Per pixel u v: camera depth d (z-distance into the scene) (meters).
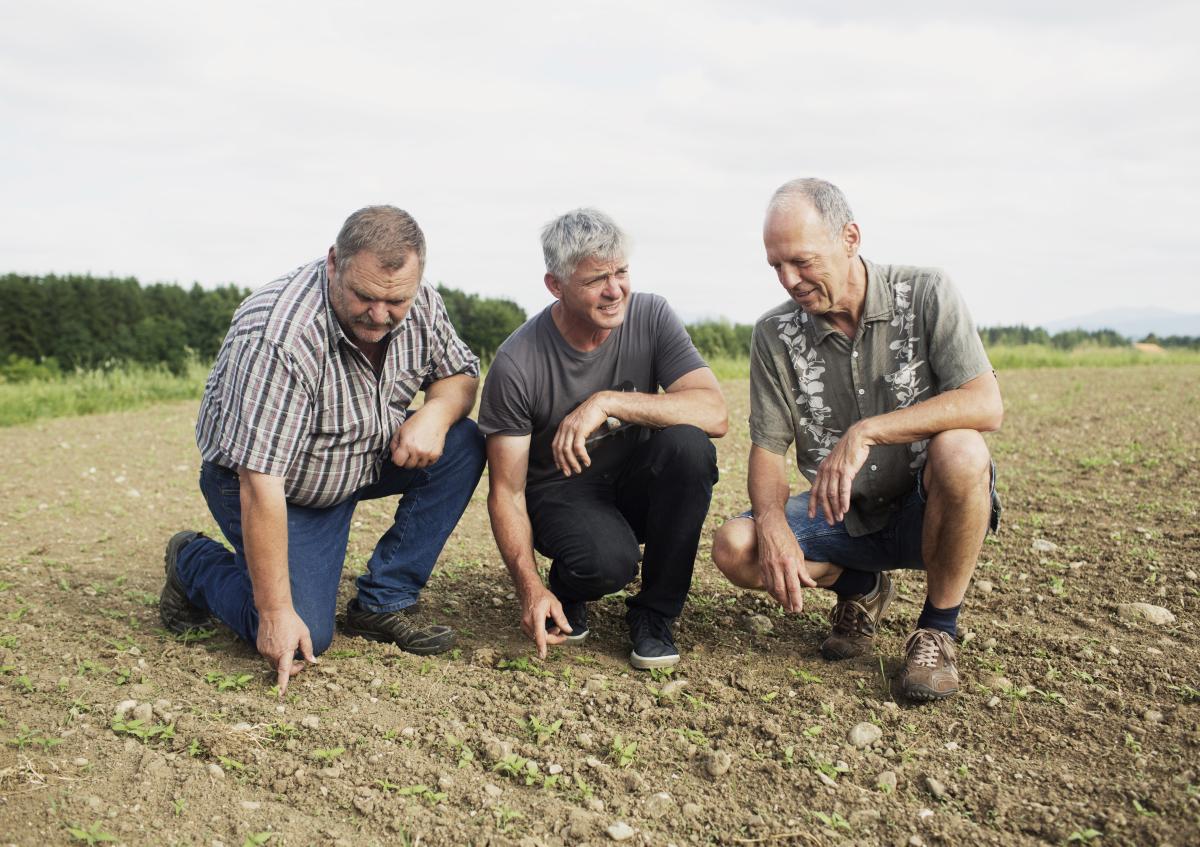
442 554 4.94
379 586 3.58
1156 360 19.39
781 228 2.95
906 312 3.13
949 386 3.08
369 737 2.83
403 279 2.89
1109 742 2.77
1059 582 4.17
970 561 3.02
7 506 6.25
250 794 2.51
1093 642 3.49
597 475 3.56
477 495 6.51
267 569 3.08
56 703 2.99
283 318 3.04
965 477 2.89
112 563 4.81
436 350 3.45
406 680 3.26
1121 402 10.73
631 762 2.72
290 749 2.75
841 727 2.91
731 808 2.51
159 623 3.82
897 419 2.99
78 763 2.60
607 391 3.32
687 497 3.27
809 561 3.36
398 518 3.60
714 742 2.83
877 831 2.40
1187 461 6.72
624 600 4.15
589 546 3.37
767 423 3.37
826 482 2.99
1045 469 6.85
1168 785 2.50
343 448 3.27
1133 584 4.14
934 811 2.47
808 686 3.18
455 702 3.09
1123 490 6.01
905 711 3.00
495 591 4.32
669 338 3.50
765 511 3.24
